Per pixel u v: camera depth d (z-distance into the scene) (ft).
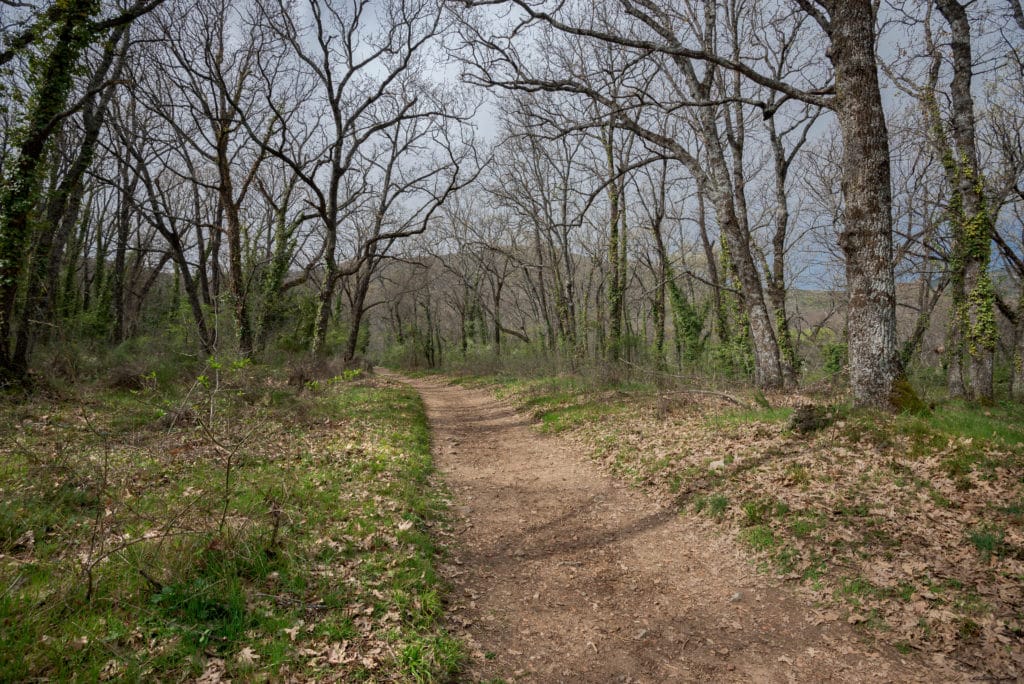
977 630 13.94
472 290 149.59
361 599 15.24
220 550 15.43
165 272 125.08
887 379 28.30
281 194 95.50
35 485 19.42
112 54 52.13
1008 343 77.41
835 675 13.28
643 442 35.29
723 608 16.98
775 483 23.82
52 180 56.75
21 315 44.55
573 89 39.70
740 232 46.65
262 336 77.36
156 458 25.62
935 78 55.36
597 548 22.18
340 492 24.93
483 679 13.21
